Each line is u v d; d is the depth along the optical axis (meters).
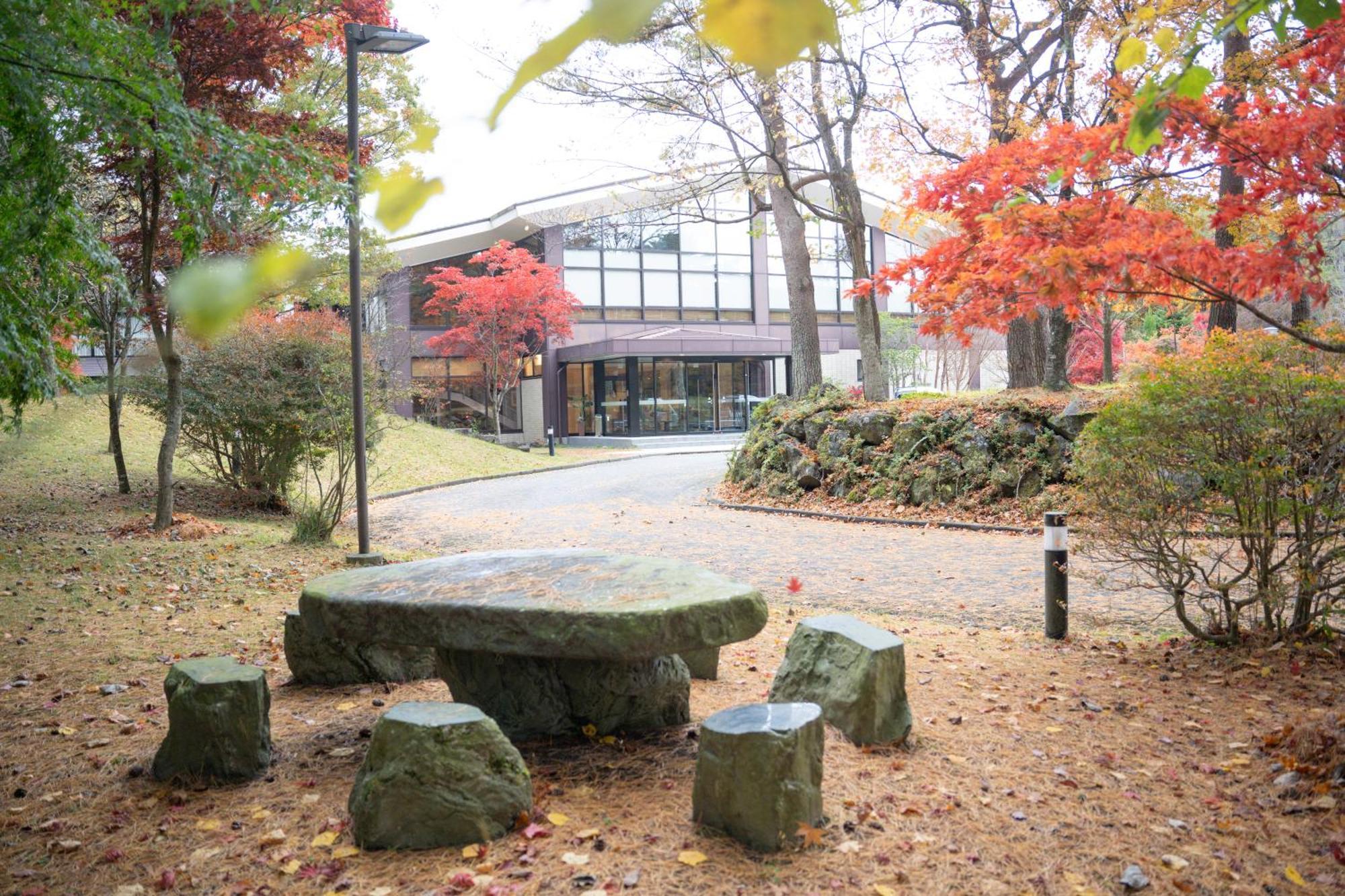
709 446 39.16
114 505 16.31
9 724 5.71
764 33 0.43
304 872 3.77
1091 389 19.12
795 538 14.87
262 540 13.56
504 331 37.69
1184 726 5.44
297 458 17.62
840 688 5.25
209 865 3.87
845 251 43.03
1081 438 7.71
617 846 3.90
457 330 37.03
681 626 4.76
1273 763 4.80
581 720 5.37
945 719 5.62
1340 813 4.18
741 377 44.72
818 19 0.43
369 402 15.39
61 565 10.92
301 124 13.73
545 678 5.36
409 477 24.98
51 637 7.92
